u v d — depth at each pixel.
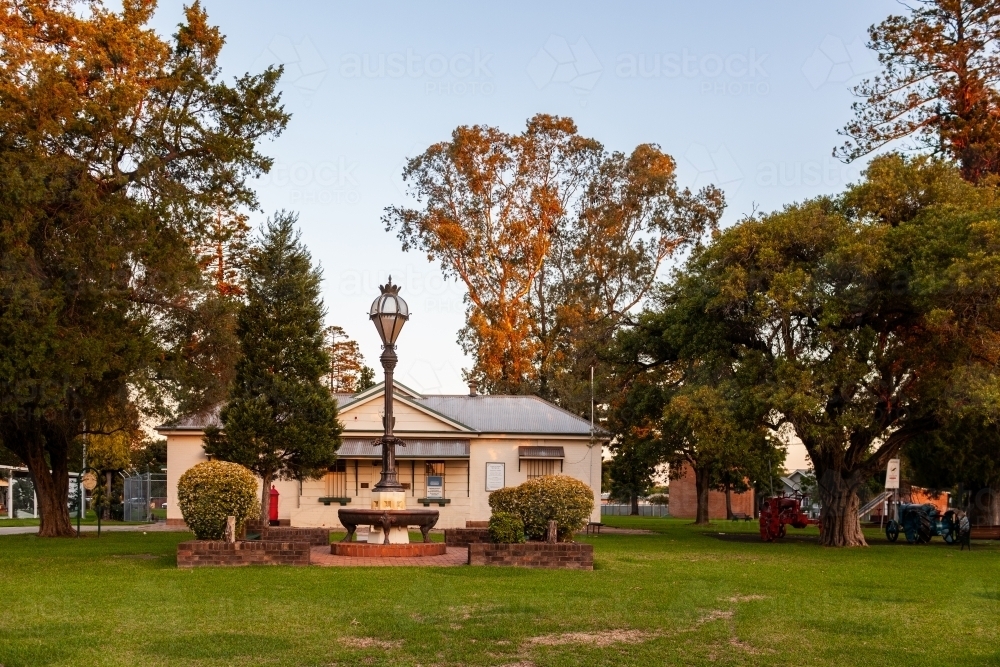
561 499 18.25
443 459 37.56
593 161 49.62
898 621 11.23
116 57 21.67
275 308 30.30
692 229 49.19
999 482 33.78
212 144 23.20
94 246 19.69
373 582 14.13
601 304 49.06
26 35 21.09
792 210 26.83
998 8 30.95
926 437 33.50
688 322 29.64
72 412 26.50
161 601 12.07
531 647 9.30
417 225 47.88
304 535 21.27
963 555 23.30
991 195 25.84
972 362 23.86
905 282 24.41
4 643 9.12
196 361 26.56
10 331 18.38
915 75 32.38
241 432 29.27
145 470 61.28
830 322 24.61
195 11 24.11
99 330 20.48
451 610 11.44
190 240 23.36
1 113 19.11
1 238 18.27
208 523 17.53
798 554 23.03
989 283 21.33
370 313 19.53
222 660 8.56
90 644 9.15
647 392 34.97
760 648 9.41
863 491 47.47
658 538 29.97
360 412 37.88
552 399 48.31
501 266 48.00
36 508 52.06
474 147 47.72
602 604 12.19
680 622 10.87
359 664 8.47
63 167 19.39
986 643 9.87
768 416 28.20
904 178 26.70
